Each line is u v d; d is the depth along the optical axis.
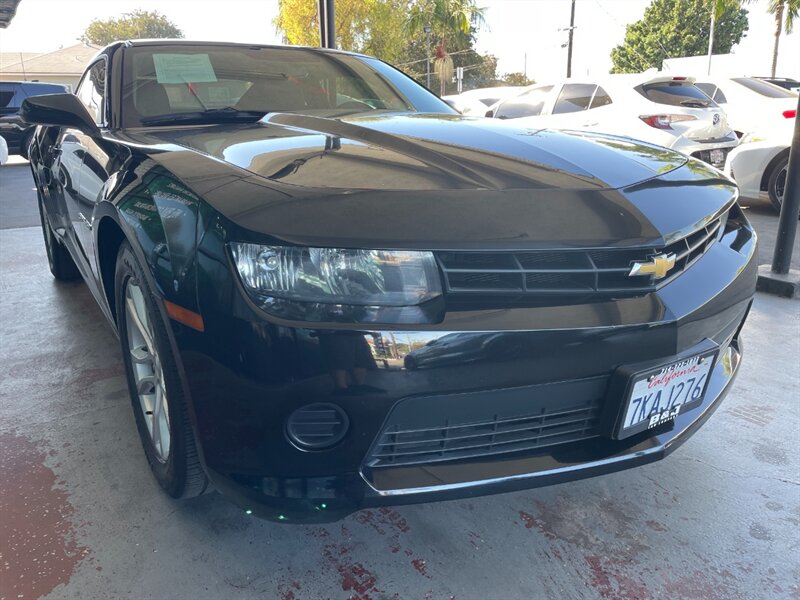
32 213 6.78
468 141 1.74
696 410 1.73
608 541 1.72
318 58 2.77
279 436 1.26
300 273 1.21
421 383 1.26
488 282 1.32
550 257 1.34
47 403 2.40
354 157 1.54
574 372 1.36
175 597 1.50
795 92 8.33
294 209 1.26
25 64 40.38
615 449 1.51
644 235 1.43
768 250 5.03
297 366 1.21
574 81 7.45
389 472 1.35
